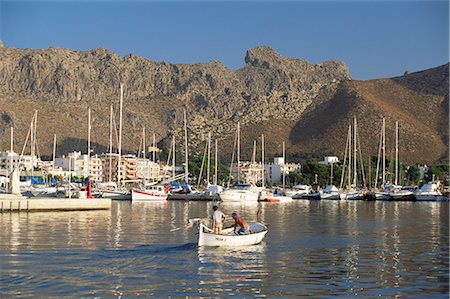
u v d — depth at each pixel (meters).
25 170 196.00
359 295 27.81
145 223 61.22
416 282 30.53
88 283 29.80
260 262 36.06
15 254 38.19
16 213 73.56
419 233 53.88
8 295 27.25
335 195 143.12
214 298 27.12
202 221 43.28
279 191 155.00
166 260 36.44
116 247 41.53
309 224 64.06
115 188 127.31
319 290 28.69
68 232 51.22
